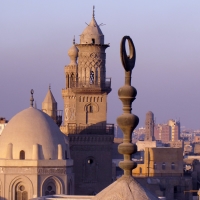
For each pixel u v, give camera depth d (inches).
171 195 6697.8
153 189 6525.6
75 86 5802.2
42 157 4879.4
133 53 840.3
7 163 4835.1
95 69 5772.6
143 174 7106.3
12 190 4822.8
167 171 7057.1
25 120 4963.1
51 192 4886.8
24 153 4872.0
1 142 4921.3
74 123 5802.2
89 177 5743.1
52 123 5044.3
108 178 5757.9
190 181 6796.3
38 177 4830.2
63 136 5073.8
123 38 829.8
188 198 6761.8
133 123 834.8
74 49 6323.8
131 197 798.5
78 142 5733.3
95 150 5753.0
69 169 4982.8
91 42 5772.6
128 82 844.0
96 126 5787.4
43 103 6466.5
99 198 802.8
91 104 5807.1
